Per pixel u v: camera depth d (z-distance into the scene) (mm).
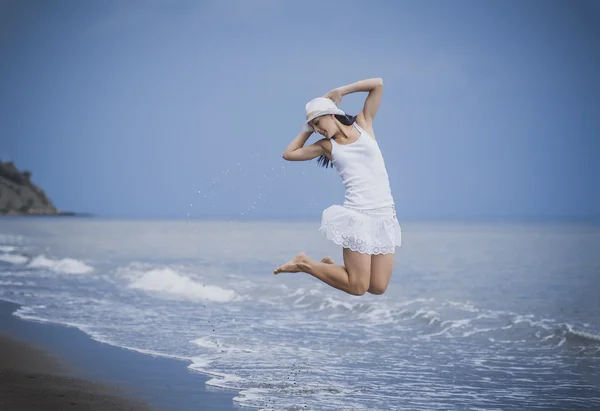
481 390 8500
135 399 7895
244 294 16359
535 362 9953
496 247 36469
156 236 46969
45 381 8578
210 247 34312
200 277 19875
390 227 5695
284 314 13797
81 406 7590
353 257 5672
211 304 15008
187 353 10211
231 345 10789
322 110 5680
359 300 16000
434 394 8297
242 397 8039
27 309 14109
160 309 14289
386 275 5730
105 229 60375
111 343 10844
